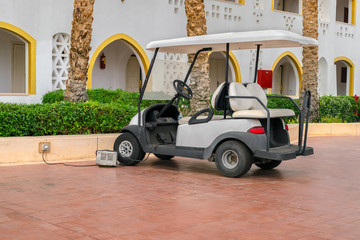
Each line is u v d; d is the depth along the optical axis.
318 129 15.08
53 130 9.35
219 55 21.81
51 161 8.86
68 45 14.56
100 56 17.75
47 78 14.05
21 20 13.45
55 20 14.11
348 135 15.38
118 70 18.44
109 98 13.27
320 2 22.62
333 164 9.38
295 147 7.99
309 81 15.44
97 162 8.49
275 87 24.47
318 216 5.48
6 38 15.58
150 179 7.45
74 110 9.56
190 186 6.98
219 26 17.98
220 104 7.85
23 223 5.00
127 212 5.50
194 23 11.94
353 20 24.25
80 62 10.62
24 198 6.07
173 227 4.95
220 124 7.69
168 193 6.50
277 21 20.31
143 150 8.44
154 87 14.03
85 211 5.51
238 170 7.52
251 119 7.55
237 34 7.72
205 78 12.09
